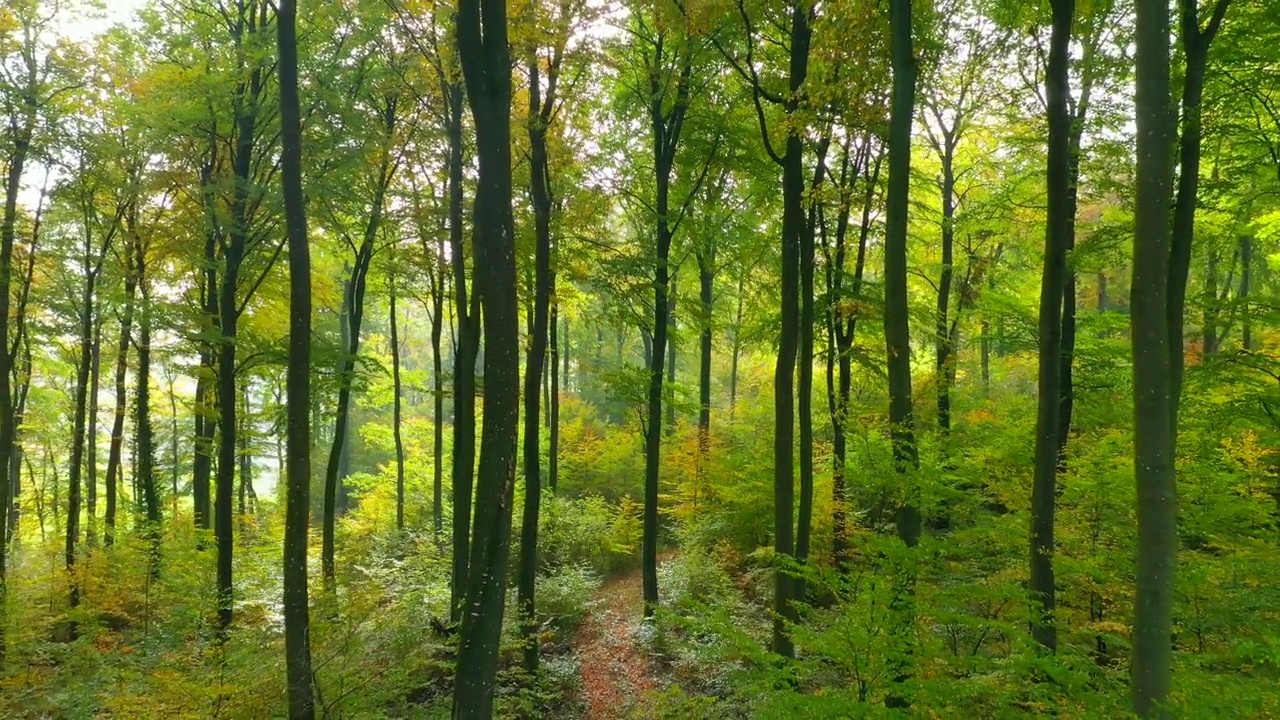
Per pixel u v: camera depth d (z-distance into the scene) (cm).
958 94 1438
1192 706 407
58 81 1234
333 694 759
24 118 1171
